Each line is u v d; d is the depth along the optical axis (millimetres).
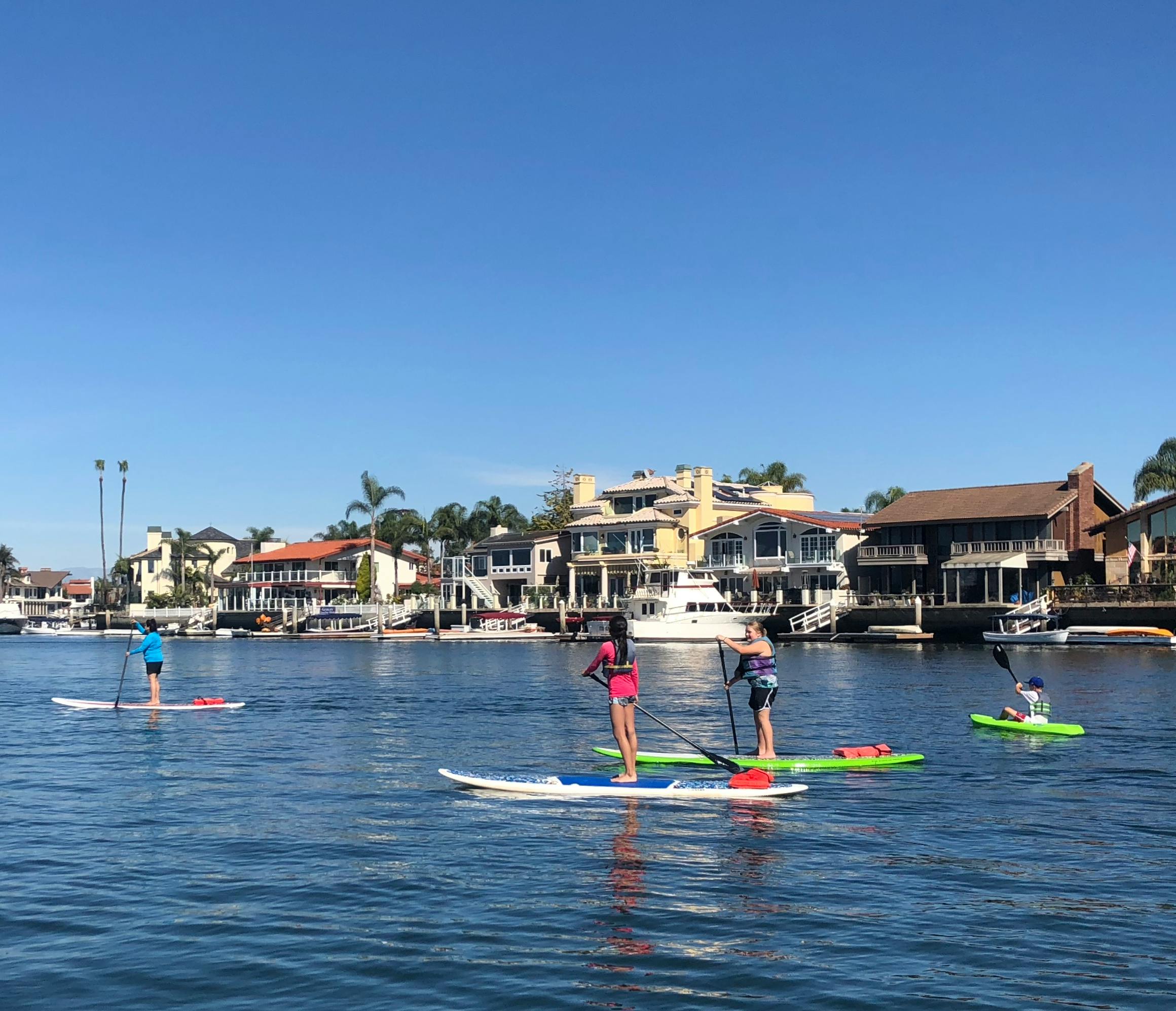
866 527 83438
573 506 108812
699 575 90938
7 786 17672
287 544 148000
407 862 12664
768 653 19047
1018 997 8680
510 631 87875
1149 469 79750
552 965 9352
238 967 9328
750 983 8977
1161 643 61562
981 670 46250
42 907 11000
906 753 21016
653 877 12023
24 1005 8547
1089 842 13656
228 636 110250
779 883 11773
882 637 71812
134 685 42219
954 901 11125
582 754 21281
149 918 10641
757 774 17047
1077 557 77812
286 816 15234
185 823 14758
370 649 77938
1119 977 9094
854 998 8672
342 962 9438
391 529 121250
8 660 69750
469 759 20766
